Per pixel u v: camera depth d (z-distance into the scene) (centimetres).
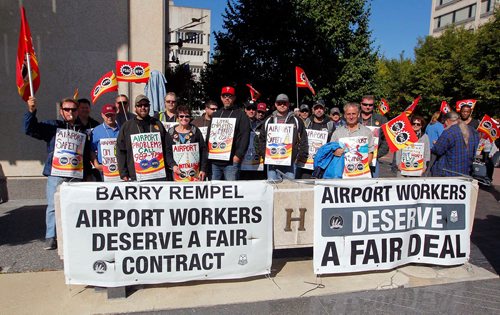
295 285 404
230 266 396
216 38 2069
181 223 380
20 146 734
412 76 3095
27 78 483
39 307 348
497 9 2319
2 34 710
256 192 395
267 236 404
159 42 798
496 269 463
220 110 596
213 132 584
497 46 2200
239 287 396
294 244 416
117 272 369
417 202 440
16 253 476
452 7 5188
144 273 377
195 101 2600
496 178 1152
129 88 793
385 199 427
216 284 401
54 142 495
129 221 370
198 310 350
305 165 646
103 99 778
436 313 354
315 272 412
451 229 450
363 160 502
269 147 566
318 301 372
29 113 471
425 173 707
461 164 576
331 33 1984
